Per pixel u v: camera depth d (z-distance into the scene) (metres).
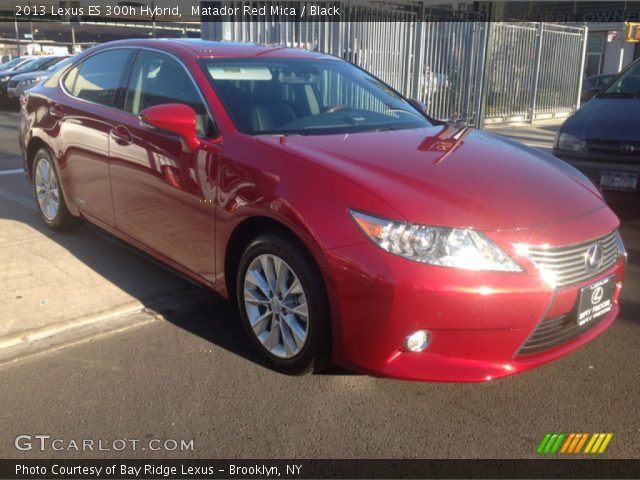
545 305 2.79
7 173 7.74
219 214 3.42
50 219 5.30
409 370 2.79
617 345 3.65
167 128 3.46
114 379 3.21
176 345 3.56
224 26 11.01
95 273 4.51
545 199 3.03
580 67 16.81
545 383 3.23
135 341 3.60
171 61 4.11
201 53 4.07
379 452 2.69
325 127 3.77
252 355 3.46
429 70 12.79
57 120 4.90
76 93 4.88
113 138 4.23
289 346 3.18
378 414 2.94
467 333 2.75
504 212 2.85
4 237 5.21
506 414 2.96
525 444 2.75
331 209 2.89
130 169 4.09
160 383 3.18
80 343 3.56
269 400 3.04
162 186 3.83
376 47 11.97
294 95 3.99
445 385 3.18
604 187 5.84
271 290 3.23
